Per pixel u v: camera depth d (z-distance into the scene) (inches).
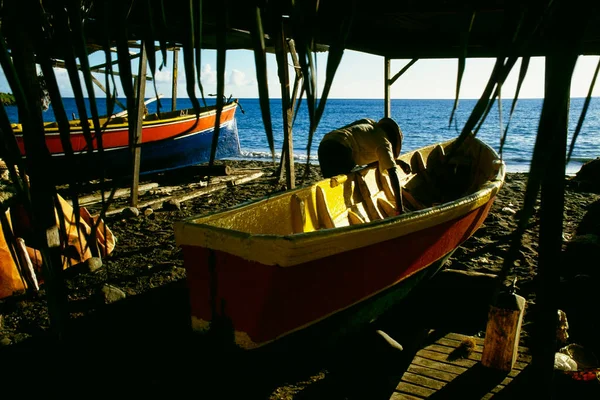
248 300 117.2
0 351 148.3
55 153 357.7
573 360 131.3
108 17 42.3
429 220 148.5
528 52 38.7
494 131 1393.9
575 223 289.7
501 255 236.7
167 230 285.0
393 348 143.8
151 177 490.6
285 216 169.3
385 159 224.4
